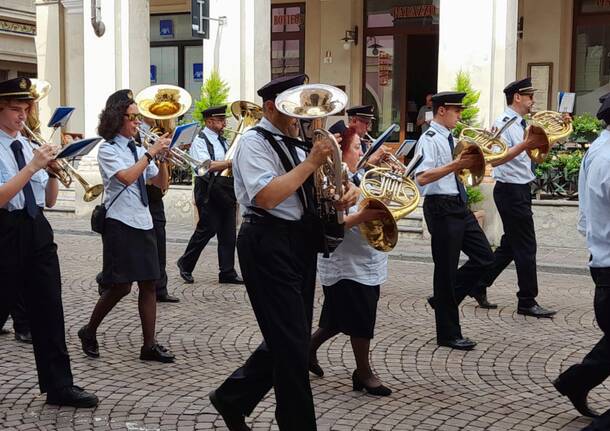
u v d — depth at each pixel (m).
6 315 5.09
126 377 5.62
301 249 3.95
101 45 14.89
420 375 5.72
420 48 16.61
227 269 9.08
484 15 12.05
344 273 5.13
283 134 3.96
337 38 17.05
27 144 5.02
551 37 15.21
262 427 4.69
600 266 4.27
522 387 5.47
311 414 3.91
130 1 14.78
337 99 3.61
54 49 18.39
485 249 6.71
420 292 8.72
